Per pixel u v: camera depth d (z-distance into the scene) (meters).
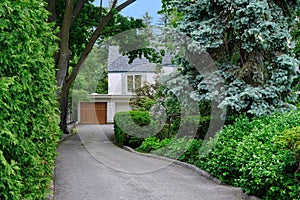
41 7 3.86
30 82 3.27
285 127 5.87
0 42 2.75
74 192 5.54
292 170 4.54
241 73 8.06
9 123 2.66
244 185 5.27
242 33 7.96
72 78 12.63
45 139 4.41
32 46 3.30
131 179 6.65
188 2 8.73
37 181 3.85
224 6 8.05
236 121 7.43
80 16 14.10
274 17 8.08
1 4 2.63
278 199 4.64
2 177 2.46
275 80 7.97
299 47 9.91
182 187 5.99
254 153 5.30
